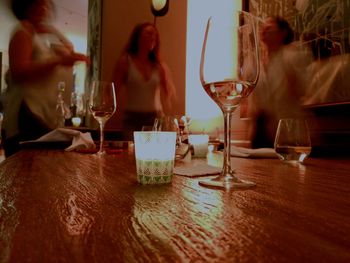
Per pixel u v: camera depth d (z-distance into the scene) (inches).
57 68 72.8
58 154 37.3
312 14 59.8
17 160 29.4
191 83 108.2
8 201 12.3
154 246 7.3
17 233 8.2
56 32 74.0
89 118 106.2
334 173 22.6
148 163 16.9
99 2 103.5
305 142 31.1
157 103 102.1
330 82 55.2
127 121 98.0
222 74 17.6
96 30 109.0
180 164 29.3
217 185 16.4
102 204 12.0
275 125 69.5
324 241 7.8
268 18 72.4
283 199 13.2
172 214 10.5
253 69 17.5
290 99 65.1
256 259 6.6
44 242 7.5
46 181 17.5
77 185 16.3
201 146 38.4
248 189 15.6
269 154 38.0
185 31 112.0
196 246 7.4
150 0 107.0
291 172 23.3
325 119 55.7
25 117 65.2
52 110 69.4
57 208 11.2
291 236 8.2
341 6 53.2
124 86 99.4
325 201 12.8
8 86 67.5
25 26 66.4
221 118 90.0
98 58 104.0
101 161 29.9
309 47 60.5
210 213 10.7
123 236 8.1
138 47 101.5
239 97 17.8
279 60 68.8
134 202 12.4
